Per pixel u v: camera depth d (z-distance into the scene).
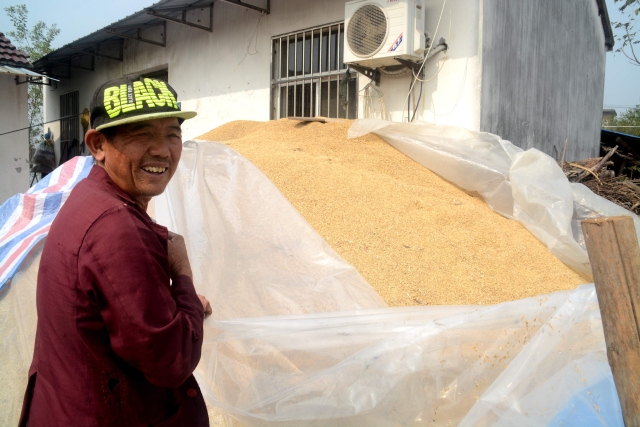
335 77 8.02
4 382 2.39
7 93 10.08
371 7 6.57
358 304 2.76
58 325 1.35
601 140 12.16
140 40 11.05
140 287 1.29
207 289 2.76
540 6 8.17
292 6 8.55
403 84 7.14
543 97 8.48
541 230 4.22
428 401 1.94
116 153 1.45
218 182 3.35
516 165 4.59
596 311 1.89
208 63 10.20
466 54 6.52
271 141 5.73
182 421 1.54
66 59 13.85
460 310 2.23
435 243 3.72
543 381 1.77
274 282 2.88
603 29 11.45
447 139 5.34
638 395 1.44
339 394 1.98
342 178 4.42
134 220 1.35
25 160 10.38
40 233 2.77
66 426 1.36
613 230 1.49
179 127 1.57
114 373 1.38
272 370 2.06
